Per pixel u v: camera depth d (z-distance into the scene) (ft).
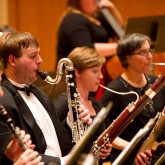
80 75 22.48
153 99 24.95
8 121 17.61
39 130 19.51
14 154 18.11
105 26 37.35
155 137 22.48
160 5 50.47
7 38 19.60
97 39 35.32
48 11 50.08
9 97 18.98
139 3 50.39
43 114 20.17
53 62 50.39
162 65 27.99
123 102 24.68
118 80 25.17
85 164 13.48
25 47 19.47
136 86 25.07
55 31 50.34
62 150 20.51
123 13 50.34
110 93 24.71
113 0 50.06
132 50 24.80
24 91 19.90
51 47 50.44
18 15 49.52
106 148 21.07
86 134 14.83
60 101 22.47
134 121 24.54
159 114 23.26
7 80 19.61
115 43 35.12
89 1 34.78
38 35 50.16
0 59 19.67
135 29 32.48
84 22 34.32
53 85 23.29
